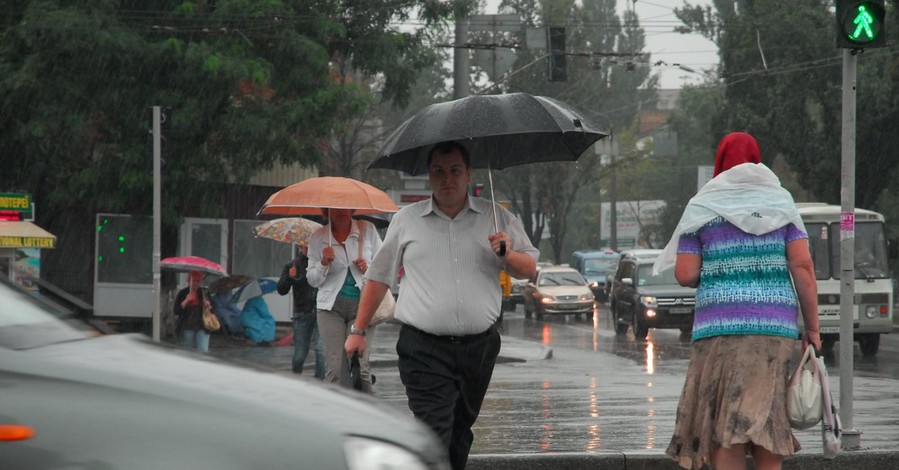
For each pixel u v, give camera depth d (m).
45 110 45.94
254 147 49.38
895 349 46.53
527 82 105.94
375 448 5.91
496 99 12.13
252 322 47.47
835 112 74.19
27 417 5.54
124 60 46.38
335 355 18.16
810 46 75.00
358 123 88.50
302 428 5.78
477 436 17.78
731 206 11.34
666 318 52.47
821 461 14.37
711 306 11.30
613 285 59.78
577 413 21.47
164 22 48.53
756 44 76.81
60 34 45.12
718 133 80.06
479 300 11.77
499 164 13.15
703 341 11.38
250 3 48.22
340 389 6.73
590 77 112.69
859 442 14.85
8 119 47.38
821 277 42.53
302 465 5.66
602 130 12.54
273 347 46.72
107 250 52.84
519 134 12.62
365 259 18.09
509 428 18.95
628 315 54.91
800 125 75.00
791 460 14.37
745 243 11.29
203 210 50.12
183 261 42.28
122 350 6.45
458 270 11.80
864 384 27.91
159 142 35.56
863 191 72.12
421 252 11.85
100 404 5.64
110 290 52.91
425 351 11.73
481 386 11.99
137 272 52.91
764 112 77.50
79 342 6.50
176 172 48.41
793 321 11.27
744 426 10.91
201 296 34.84
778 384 11.05
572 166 117.06
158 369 6.07
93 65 46.69
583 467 14.25
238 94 50.25
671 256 11.62
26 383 5.67
